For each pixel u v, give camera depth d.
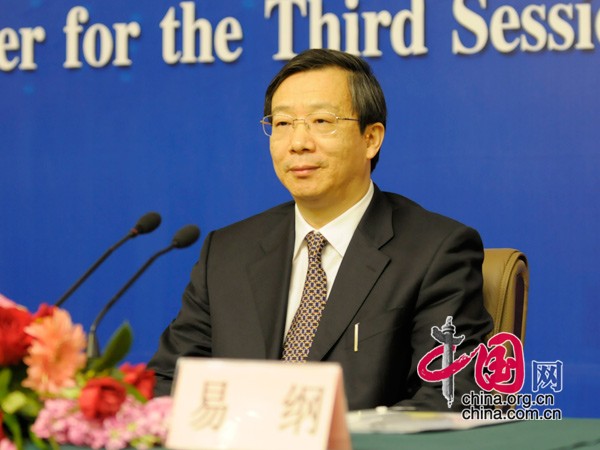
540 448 3.82
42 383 3.91
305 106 6.20
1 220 10.55
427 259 6.03
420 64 9.66
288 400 3.66
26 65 10.50
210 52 10.12
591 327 9.36
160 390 6.08
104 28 10.36
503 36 9.51
